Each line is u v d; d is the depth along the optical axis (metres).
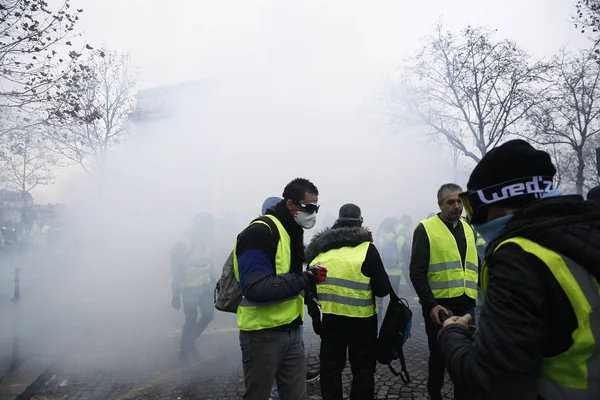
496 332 1.03
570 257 1.01
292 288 2.33
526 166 1.21
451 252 3.13
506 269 1.07
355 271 2.94
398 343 2.95
